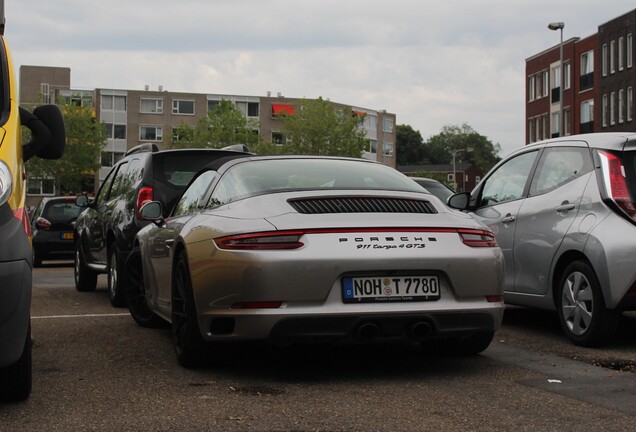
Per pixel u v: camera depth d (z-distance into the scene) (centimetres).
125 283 802
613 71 5838
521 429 404
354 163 625
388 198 540
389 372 551
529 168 777
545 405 454
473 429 404
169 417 430
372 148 13262
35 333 746
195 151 970
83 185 10625
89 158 7712
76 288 1246
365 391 491
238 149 998
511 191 795
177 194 944
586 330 655
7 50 543
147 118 10888
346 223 509
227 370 560
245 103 11375
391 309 502
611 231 640
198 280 532
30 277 432
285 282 492
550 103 6806
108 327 789
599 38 6031
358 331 497
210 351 557
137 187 947
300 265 493
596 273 644
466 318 520
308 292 494
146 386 508
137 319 789
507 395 480
